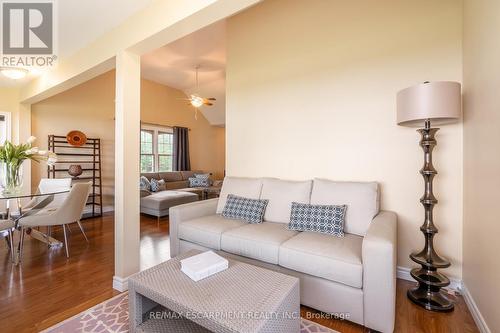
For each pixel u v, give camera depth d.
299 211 2.36
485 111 1.56
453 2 2.12
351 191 2.31
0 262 2.76
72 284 2.29
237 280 1.45
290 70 2.96
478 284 1.69
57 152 4.79
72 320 1.77
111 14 2.24
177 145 7.22
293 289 1.39
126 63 2.31
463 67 2.04
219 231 2.32
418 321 1.72
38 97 3.93
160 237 3.67
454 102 1.76
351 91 2.57
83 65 2.81
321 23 2.75
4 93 4.18
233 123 3.45
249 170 3.31
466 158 1.98
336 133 2.66
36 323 1.74
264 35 3.16
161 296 1.31
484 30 1.55
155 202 4.70
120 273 2.23
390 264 1.53
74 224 4.35
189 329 1.42
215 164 8.73
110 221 4.59
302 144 2.88
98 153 5.29
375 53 2.45
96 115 5.34
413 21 2.28
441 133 2.16
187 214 2.69
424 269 2.00
